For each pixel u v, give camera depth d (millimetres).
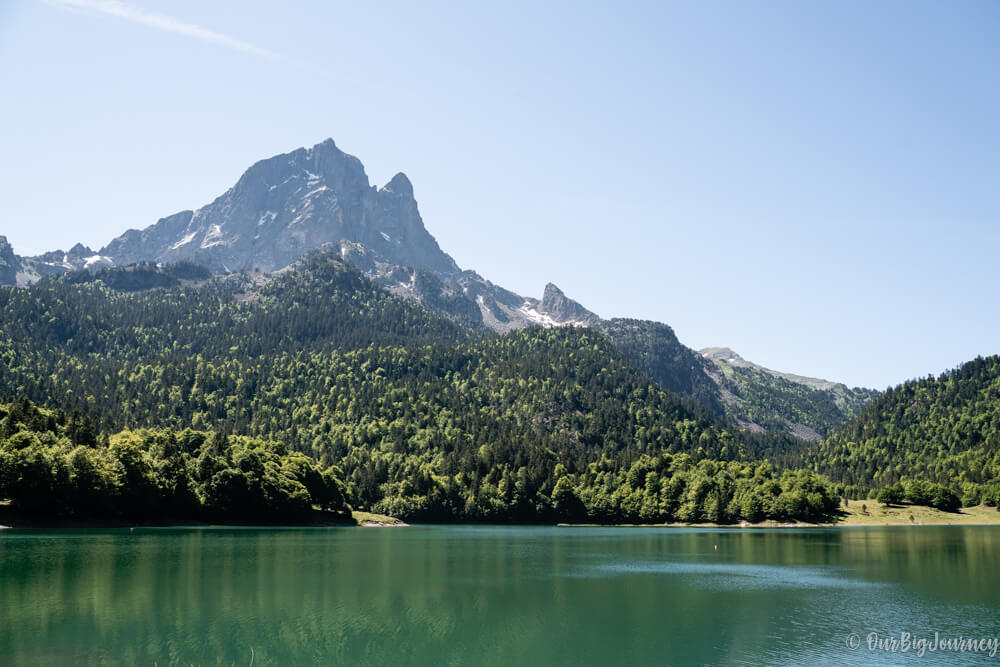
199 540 173125
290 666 70312
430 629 85500
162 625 82438
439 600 102625
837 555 169750
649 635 84125
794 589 115750
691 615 94938
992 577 130125
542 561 151250
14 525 174250
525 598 105625
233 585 107688
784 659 74875
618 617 93500
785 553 174000
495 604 100750
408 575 125250
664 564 148500
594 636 83625
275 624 84625
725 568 142250
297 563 135875
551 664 72875
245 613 89688
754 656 75812
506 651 77062
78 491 183250
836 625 89438
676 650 77875
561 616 93688
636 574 132000
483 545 191375
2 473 168875
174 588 103500
